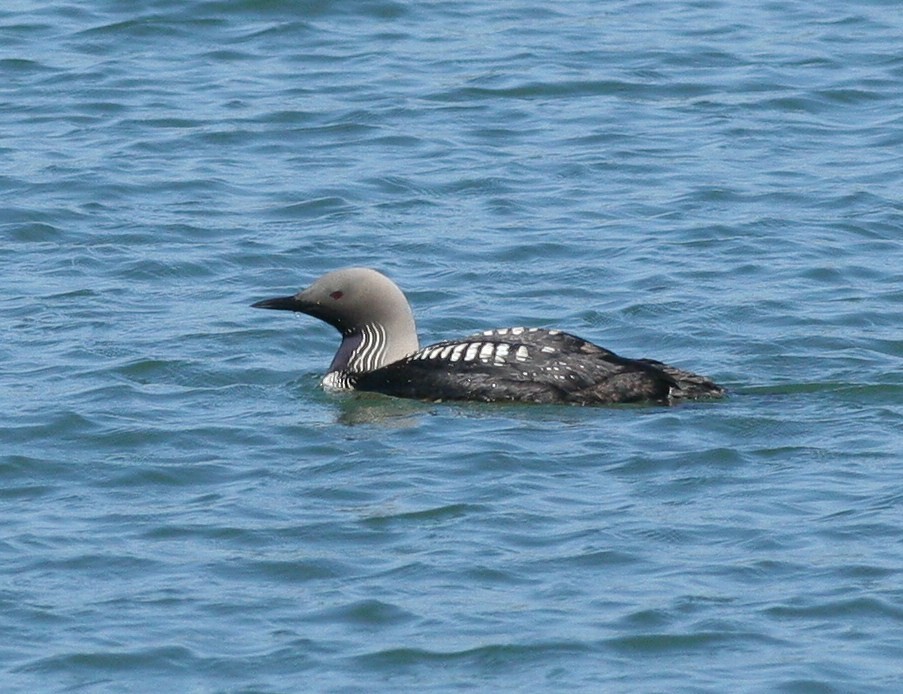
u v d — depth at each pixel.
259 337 17.19
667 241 19.80
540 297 18.34
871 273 18.84
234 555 12.41
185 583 12.02
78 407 15.20
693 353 16.72
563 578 12.00
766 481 13.48
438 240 19.95
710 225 20.22
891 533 12.52
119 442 14.51
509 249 19.67
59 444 14.46
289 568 12.20
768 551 12.31
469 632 11.34
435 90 24.88
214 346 16.92
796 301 17.98
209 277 19.02
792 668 10.89
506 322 17.72
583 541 12.52
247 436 14.62
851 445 14.12
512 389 15.17
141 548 12.53
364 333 15.82
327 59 26.20
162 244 19.88
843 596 11.70
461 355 15.52
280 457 14.18
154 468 13.96
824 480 13.45
